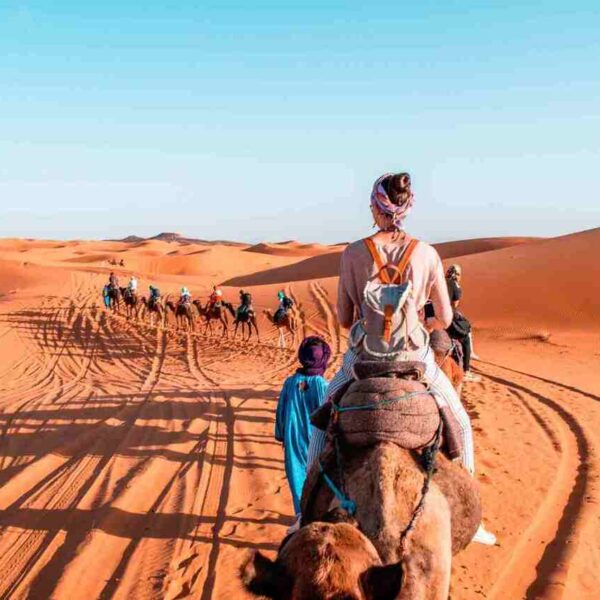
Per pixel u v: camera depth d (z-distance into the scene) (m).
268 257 122.38
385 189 4.08
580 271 40.88
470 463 4.18
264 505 8.47
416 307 4.04
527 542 7.47
